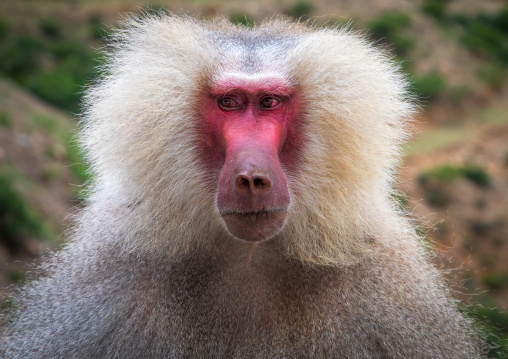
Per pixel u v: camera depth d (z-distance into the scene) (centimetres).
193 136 580
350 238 580
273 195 524
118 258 582
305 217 577
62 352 567
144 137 569
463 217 2588
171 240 575
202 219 582
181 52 587
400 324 559
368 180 579
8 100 2186
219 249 580
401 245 606
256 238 530
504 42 4397
